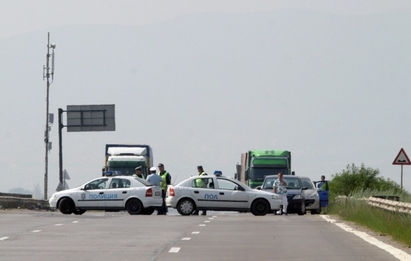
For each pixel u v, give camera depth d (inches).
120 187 3703.3
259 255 1688.0
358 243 1989.4
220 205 3681.1
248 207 3681.1
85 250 1768.0
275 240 2076.8
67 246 1856.5
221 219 3134.8
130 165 5305.1
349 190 6200.8
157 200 3722.9
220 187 3698.3
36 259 1584.6
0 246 1846.7
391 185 6200.8
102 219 3034.0
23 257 1619.1
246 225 2733.8
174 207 3690.9
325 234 2309.3
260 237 2178.9
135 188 3686.0
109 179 3725.4
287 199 4067.4
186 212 3681.1
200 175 3779.5
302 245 1929.1
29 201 4904.0
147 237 2143.2
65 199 3703.3
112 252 1731.1
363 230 2527.1
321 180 5295.3
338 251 1779.0
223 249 1813.5
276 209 3681.1
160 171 4045.3
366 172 6318.9
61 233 2256.4
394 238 2161.7
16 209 4485.7
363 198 3722.9
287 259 1614.2
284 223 2876.5
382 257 1653.5
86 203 3695.9
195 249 1812.3
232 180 3713.1
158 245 1903.3
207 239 2094.0
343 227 2650.1
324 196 4638.3
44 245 1878.7
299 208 4089.6
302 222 2962.6
